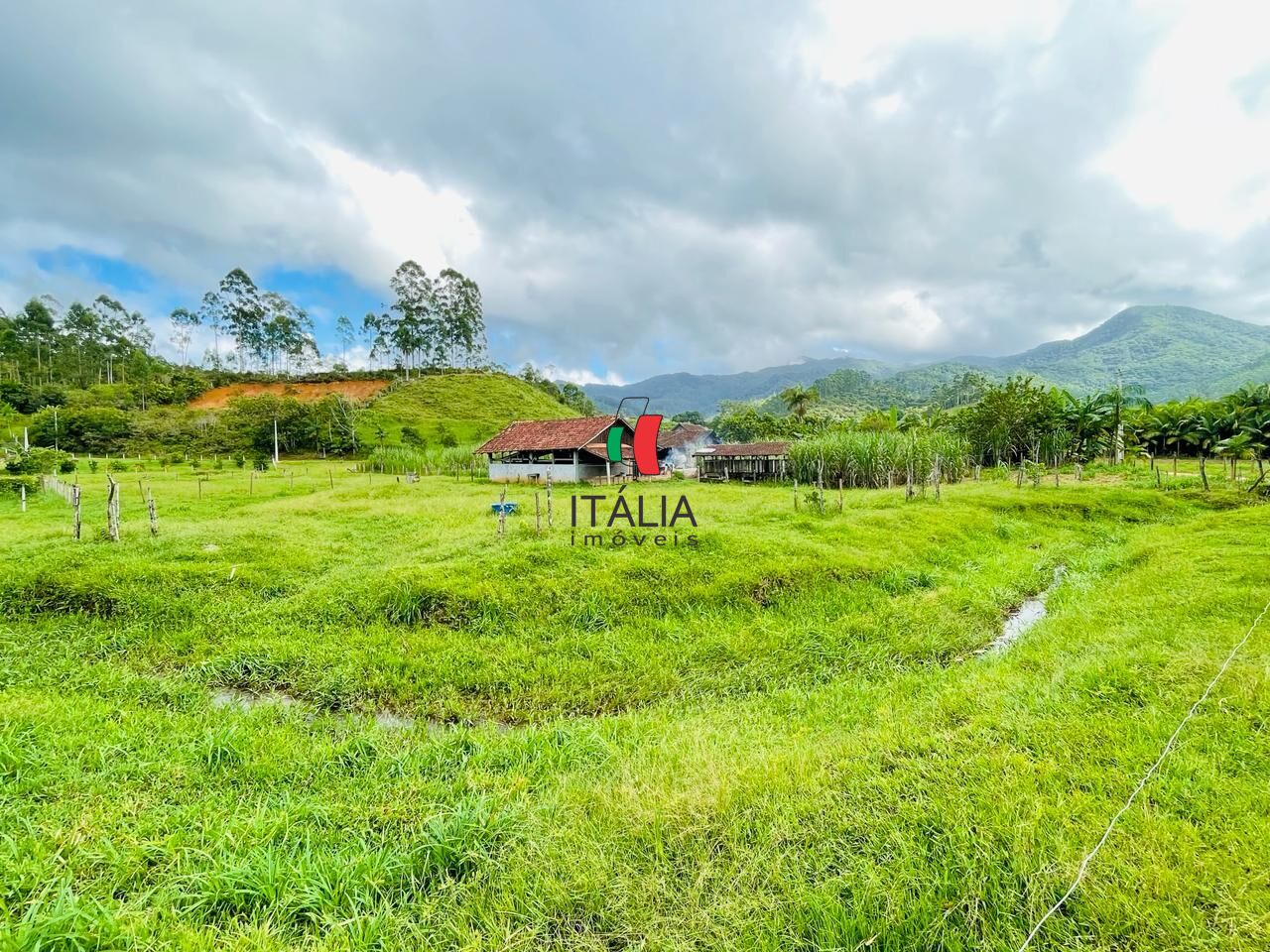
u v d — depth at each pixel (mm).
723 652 8227
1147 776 3881
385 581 9695
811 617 9422
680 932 2955
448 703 6887
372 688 7176
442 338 109812
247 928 3041
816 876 3287
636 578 10258
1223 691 5125
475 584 9609
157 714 6039
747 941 2877
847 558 11594
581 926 3111
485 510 19516
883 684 7242
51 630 8477
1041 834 3383
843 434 32250
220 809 4230
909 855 3340
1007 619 10086
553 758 5305
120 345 92938
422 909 3256
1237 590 8406
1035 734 4684
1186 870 3061
